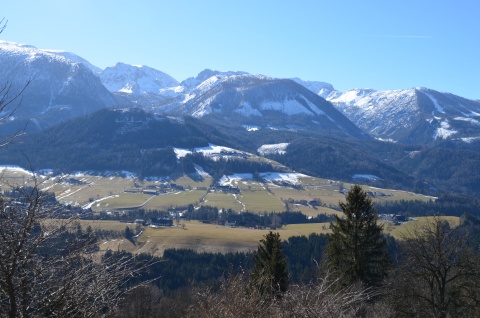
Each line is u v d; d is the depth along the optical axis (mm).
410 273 20297
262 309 10367
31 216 6227
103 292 6801
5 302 6574
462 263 19547
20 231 6184
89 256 7215
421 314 19500
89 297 6766
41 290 6688
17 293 6477
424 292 22359
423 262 19766
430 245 20125
